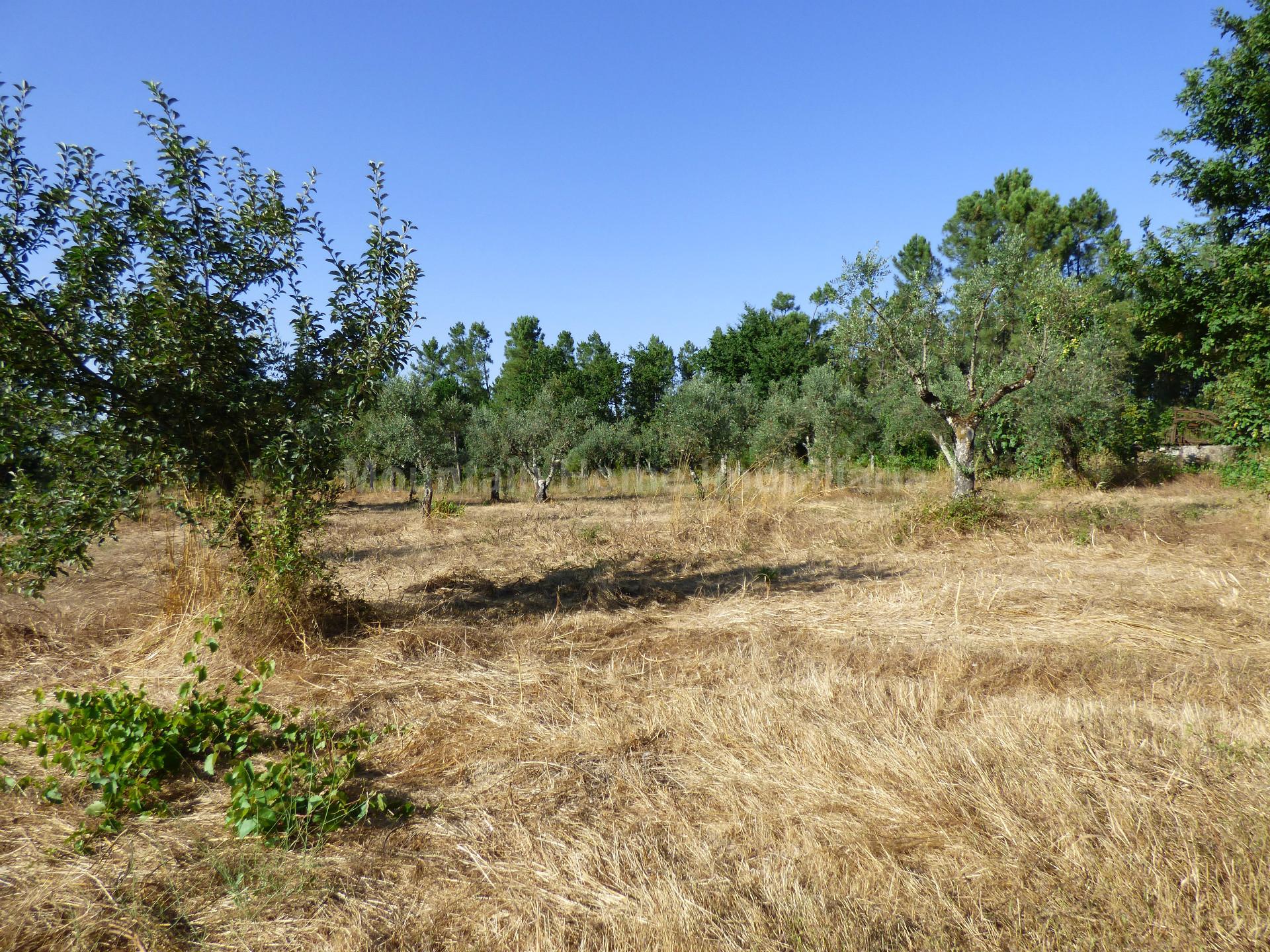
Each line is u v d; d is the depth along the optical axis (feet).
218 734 12.89
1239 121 29.40
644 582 29.37
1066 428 65.46
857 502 60.64
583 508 66.44
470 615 23.57
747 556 35.58
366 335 21.27
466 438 88.94
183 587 20.98
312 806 10.30
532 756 12.82
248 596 19.27
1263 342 29.35
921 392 44.98
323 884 9.09
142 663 18.66
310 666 17.97
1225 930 7.64
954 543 36.06
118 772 11.04
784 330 143.64
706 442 82.28
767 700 14.67
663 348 156.04
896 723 13.21
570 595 27.20
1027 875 8.79
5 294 17.26
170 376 18.83
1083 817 9.66
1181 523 36.58
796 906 8.38
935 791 10.62
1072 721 12.92
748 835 10.09
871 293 45.44
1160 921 7.79
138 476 19.13
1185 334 33.14
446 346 176.65
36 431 18.06
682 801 11.08
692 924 8.09
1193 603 22.35
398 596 26.55
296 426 20.44
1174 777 10.58
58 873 9.26
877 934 7.91
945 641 19.48
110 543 37.24
